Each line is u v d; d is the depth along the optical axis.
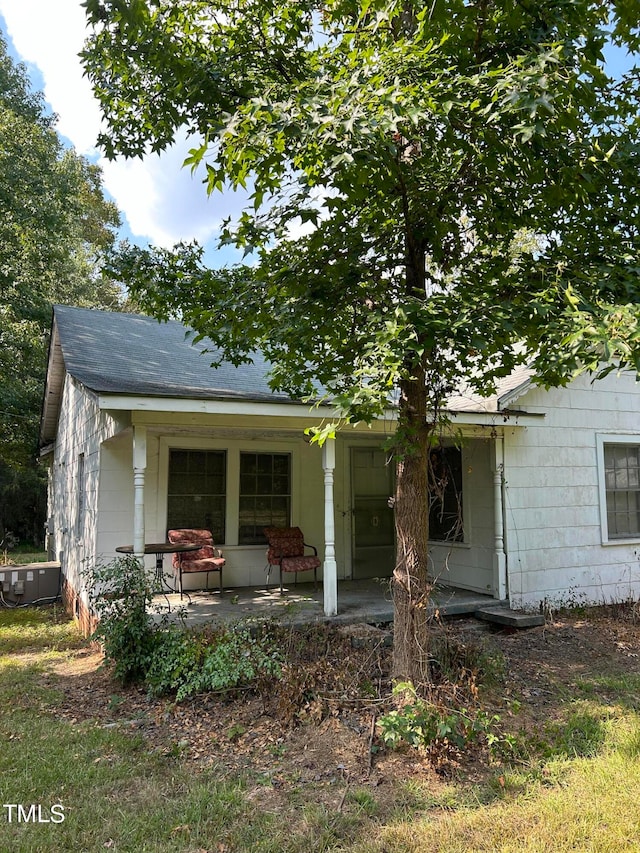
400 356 3.14
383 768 3.83
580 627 7.59
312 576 9.51
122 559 5.91
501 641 6.91
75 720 4.81
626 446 9.91
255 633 6.00
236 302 4.50
